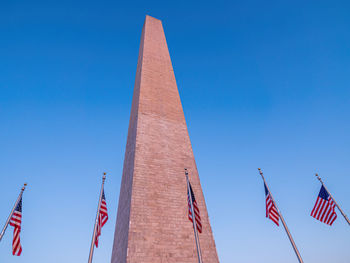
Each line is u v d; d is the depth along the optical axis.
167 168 26.05
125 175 28.05
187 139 30.38
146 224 21.28
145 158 25.73
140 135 27.50
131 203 22.06
